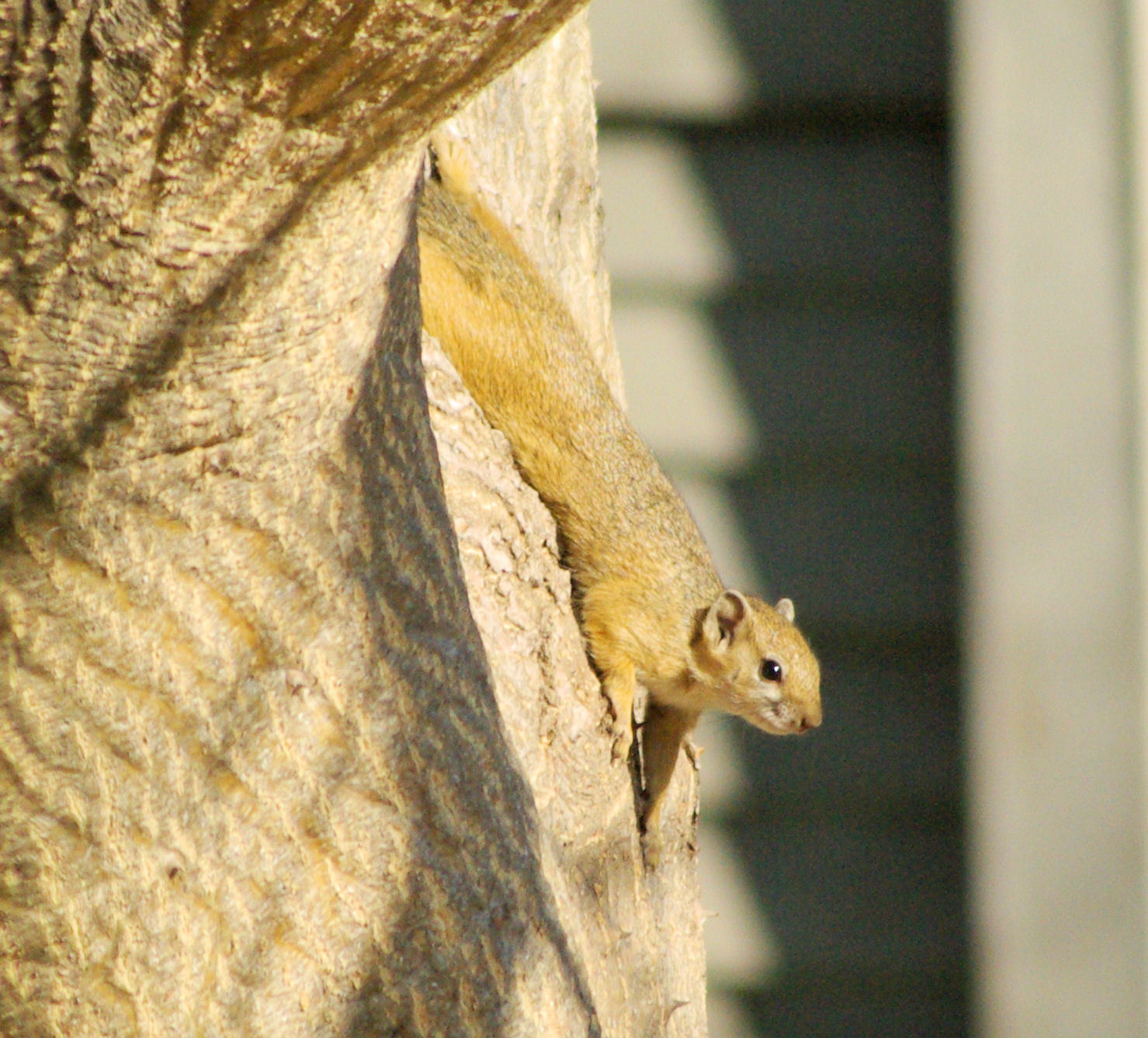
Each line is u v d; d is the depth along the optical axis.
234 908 5.32
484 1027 5.78
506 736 6.53
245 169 4.43
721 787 11.82
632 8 11.27
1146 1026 10.52
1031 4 10.29
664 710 10.80
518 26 4.22
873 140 11.25
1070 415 10.41
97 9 4.02
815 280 11.41
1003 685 10.52
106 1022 5.20
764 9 11.19
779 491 11.61
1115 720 10.41
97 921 5.18
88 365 4.80
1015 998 10.65
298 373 5.15
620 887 8.55
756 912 11.80
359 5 4.00
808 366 11.49
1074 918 10.55
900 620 11.51
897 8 11.09
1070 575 10.44
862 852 11.71
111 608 5.15
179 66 4.11
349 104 4.33
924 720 11.57
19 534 5.06
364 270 5.11
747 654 10.58
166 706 5.23
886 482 11.48
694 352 11.59
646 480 10.74
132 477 5.08
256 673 5.36
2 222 4.42
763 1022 11.88
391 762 5.61
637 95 11.32
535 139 10.41
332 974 5.46
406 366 5.84
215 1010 5.28
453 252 10.05
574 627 8.63
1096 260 10.30
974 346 10.50
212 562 5.25
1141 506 10.33
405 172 4.92
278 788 5.39
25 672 5.15
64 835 5.18
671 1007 8.82
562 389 10.40
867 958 11.70
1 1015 5.27
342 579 5.50
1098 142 10.27
